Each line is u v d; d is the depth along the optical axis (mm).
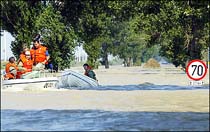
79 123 39375
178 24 116188
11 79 79000
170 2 106062
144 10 113312
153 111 46844
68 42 115062
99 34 126688
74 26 121938
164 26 119875
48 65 86500
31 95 66250
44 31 110625
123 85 97875
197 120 40312
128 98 60906
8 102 55656
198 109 48312
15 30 113625
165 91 73375
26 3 109812
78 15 120500
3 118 42500
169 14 110375
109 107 50656
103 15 122250
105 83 108062
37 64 82125
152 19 117500
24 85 78875
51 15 110312
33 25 109375
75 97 62375
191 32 131875
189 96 63344
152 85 98125
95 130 35906
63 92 72062
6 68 80938
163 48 183000
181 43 155000
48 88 80750
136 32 130125
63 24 112250
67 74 87812
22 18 109562
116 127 37125
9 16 110688
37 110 48156
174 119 41188
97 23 123125
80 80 89312
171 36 135375
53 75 84188
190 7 96250
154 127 36875
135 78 137125
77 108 49875
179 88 83750
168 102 55312
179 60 167750
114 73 190125
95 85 92688
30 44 109188
